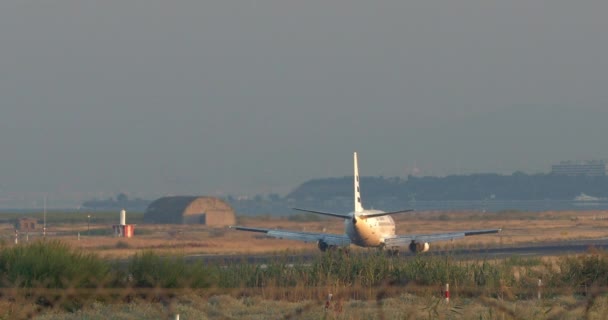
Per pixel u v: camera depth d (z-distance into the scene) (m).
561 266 183.88
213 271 170.00
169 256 164.75
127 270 157.25
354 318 120.06
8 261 146.25
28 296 137.25
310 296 158.75
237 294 160.00
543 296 159.12
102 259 158.25
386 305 140.38
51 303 138.88
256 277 175.12
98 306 138.75
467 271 178.75
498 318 116.94
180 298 146.38
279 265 182.00
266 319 123.88
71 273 143.75
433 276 173.75
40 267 142.00
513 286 168.38
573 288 165.25
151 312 131.88
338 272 174.75
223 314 131.38
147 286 152.75
